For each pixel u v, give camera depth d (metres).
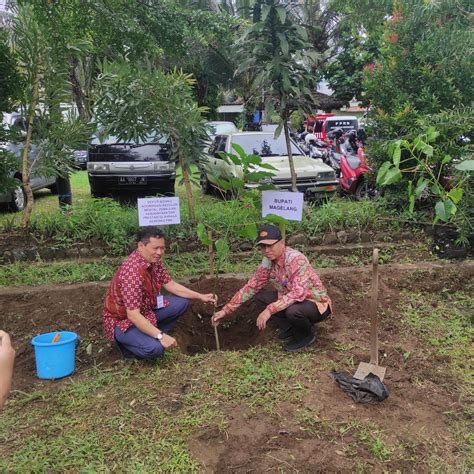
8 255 6.18
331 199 8.44
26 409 3.42
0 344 1.88
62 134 6.55
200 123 6.48
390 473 2.75
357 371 3.67
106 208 6.91
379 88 7.24
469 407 3.33
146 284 3.86
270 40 6.05
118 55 7.52
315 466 2.78
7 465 2.84
